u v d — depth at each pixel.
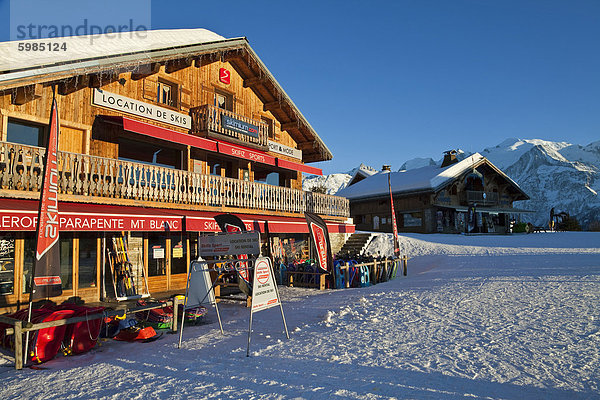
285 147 20.61
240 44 16.50
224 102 17.58
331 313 9.34
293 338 7.39
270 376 5.23
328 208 21.38
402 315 9.00
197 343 7.36
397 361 5.72
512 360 5.64
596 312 8.52
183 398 4.57
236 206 15.69
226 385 4.95
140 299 10.34
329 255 15.12
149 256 13.33
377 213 40.78
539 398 4.35
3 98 10.39
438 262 21.97
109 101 12.80
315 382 4.95
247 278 9.84
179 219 11.41
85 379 5.53
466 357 5.84
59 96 11.61
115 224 9.78
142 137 13.98
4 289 9.91
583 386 4.66
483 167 41.53
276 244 18.97
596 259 19.20
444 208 37.16
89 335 7.25
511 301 10.05
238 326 8.94
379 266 17.91
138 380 5.34
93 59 11.20
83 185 11.01
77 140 12.06
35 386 5.32
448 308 9.55
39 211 6.64
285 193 18.28
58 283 6.91
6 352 7.16
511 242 28.59
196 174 14.20
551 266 17.22
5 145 9.70
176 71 15.25
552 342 6.46
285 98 19.16
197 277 7.98
